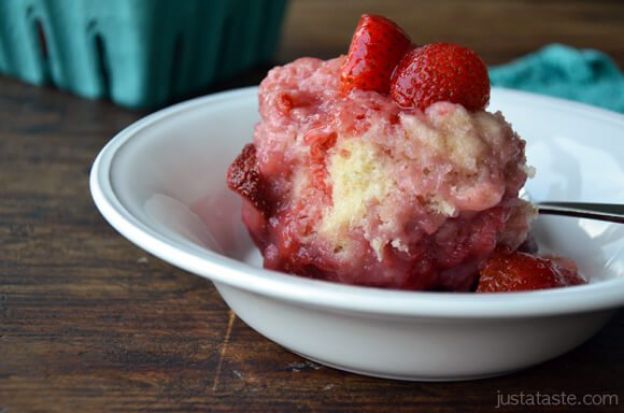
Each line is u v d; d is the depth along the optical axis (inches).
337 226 15.3
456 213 15.0
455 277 15.5
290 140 15.7
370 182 15.1
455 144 14.9
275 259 16.0
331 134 15.3
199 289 16.7
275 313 14.1
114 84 24.2
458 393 14.4
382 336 13.7
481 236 15.2
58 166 20.9
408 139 14.9
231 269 13.2
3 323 15.7
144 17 22.9
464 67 15.1
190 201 17.1
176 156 17.1
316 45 29.3
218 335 15.5
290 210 15.9
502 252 15.5
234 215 17.7
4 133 22.5
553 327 13.7
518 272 15.1
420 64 15.1
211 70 25.4
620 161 17.5
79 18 23.7
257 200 16.1
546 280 15.1
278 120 15.9
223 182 17.7
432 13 33.8
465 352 13.8
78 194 19.8
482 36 30.8
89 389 14.3
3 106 24.1
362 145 15.0
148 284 16.8
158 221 14.9
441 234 15.2
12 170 20.7
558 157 18.1
